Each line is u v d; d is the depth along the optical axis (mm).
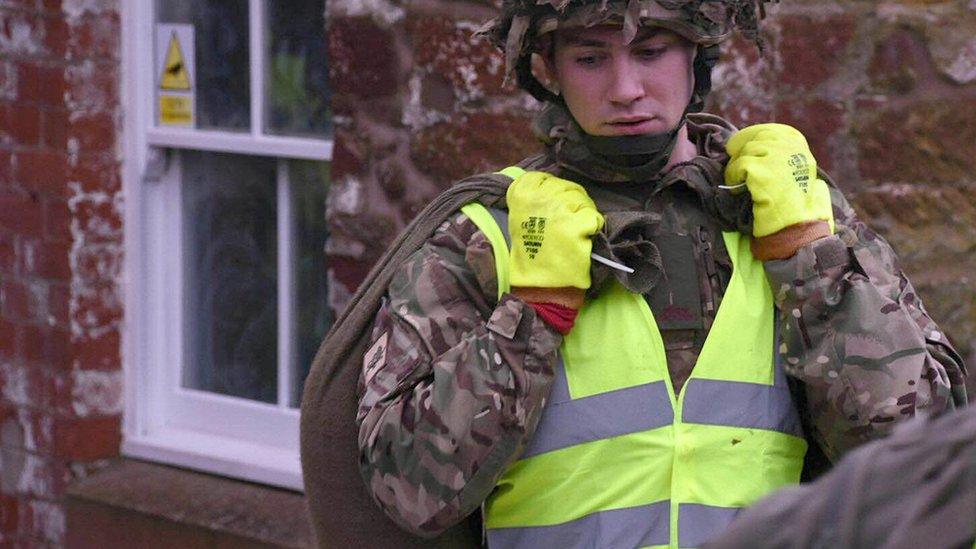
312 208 9414
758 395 4844
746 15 5113
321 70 9156
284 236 9523
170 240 10008
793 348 4828
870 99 7340
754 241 4945
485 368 4688
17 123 9984
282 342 9633
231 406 9875
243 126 9562
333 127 8844
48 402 10117
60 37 9680
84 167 9797
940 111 7305
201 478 9773
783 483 4895
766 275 4906
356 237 8453
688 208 5012
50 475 10188
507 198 4898
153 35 9820
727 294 4887
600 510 4793
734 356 4852
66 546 10094
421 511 4770
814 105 7418
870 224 7418
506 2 5098
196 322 10031
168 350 10094
